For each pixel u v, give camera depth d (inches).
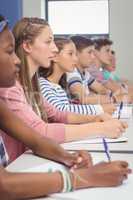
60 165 43.4
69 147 54.7
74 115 75.5
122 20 228.2
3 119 48.8
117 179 35.7
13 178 31.7
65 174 34.1
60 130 57.7
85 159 44.1
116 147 54.7
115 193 33.8
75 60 93.7
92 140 59.2
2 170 32.3
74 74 109.8
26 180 32.0
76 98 107.3
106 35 237.0
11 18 101.8
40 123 55.9
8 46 37.6
